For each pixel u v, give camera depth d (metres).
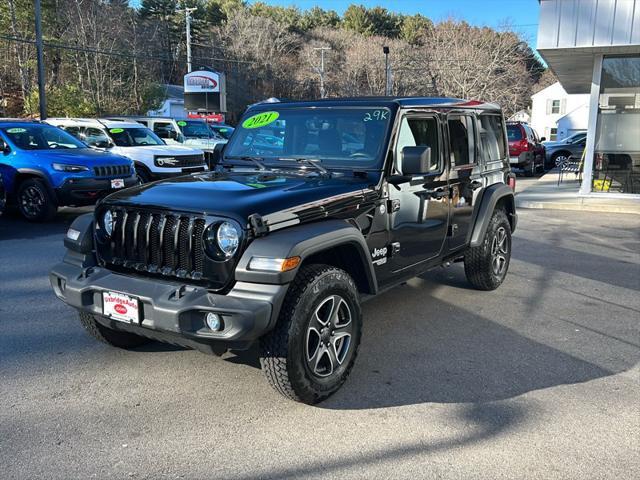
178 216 3.47
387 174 4.28
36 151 10.19
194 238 3.42
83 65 38.28
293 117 4.75
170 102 44.53
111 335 4.35
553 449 3.22
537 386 4.00
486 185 5.89
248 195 3.57
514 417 3.57
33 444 3.21
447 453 3.17
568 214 11.87
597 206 12.30
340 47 74.88
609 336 5.00
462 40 58.78
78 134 13.55
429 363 4.38
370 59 65.69
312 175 4.35
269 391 3.88
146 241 3.60
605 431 3.41
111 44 38.72
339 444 3.26
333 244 3.56
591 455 3.16
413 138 4.61
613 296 6.21
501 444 3.26
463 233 5.53
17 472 2.95
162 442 3.25
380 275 4.34
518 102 58.91
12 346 4.58
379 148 4.30
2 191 9.49
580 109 48.00
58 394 3.80
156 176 13.18
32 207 10.16
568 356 4.54
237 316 3.15
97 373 4.12
